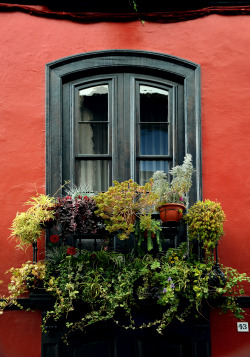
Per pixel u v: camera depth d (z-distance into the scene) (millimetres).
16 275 6867
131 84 7930
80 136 7848
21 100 7730
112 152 7754
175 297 6766
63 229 6957
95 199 6949
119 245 7426
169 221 6961
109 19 8023
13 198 7457
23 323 7090
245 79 7840
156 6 8008
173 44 7953
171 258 7070
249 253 7348
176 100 7898
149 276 6930
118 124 7828
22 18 7992
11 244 7332
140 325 7094
